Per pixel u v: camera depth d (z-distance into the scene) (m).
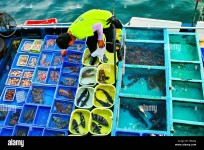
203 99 4.96
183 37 6.03
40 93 5.74
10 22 6.66
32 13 9.42
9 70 6.45
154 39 6.03
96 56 5.76
